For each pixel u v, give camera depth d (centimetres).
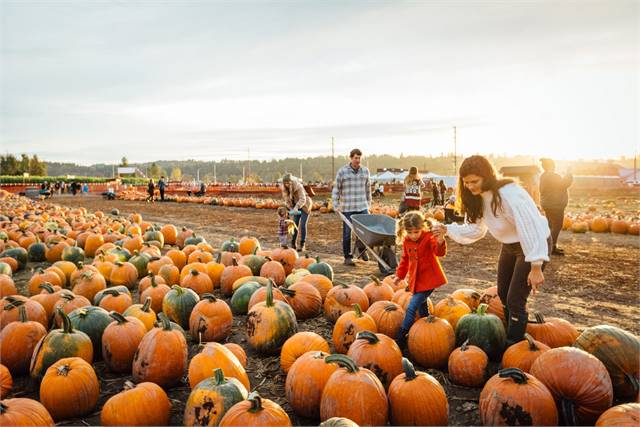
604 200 3109
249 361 393
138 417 277
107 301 464
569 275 719
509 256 376
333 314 468
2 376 335
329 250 983
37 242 870
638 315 505
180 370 344
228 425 242
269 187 4803
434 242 399
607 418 253
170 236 1048
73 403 303
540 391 272
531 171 818
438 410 278
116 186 5116
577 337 359
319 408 302
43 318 435
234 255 680
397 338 408
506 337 383
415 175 1173
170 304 460
